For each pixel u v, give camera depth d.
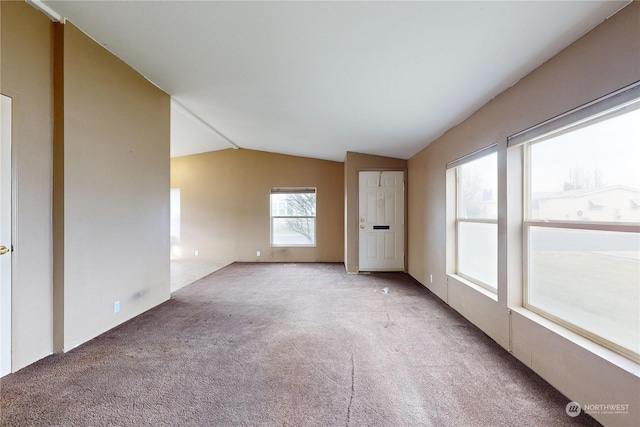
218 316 3.14
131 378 1.95
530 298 2.25
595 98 1.56
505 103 2.40
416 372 2.03
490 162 2.87
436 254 3.97
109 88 2.68
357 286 4.46
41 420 1.55
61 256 2.25
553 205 2.03
